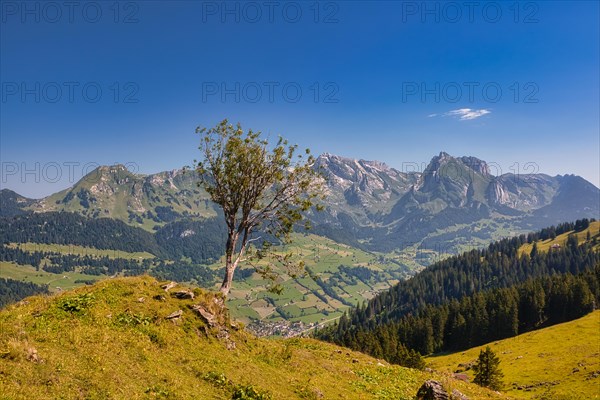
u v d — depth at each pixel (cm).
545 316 14700
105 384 1412
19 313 1892
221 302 2723
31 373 1300
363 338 11981
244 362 2241
